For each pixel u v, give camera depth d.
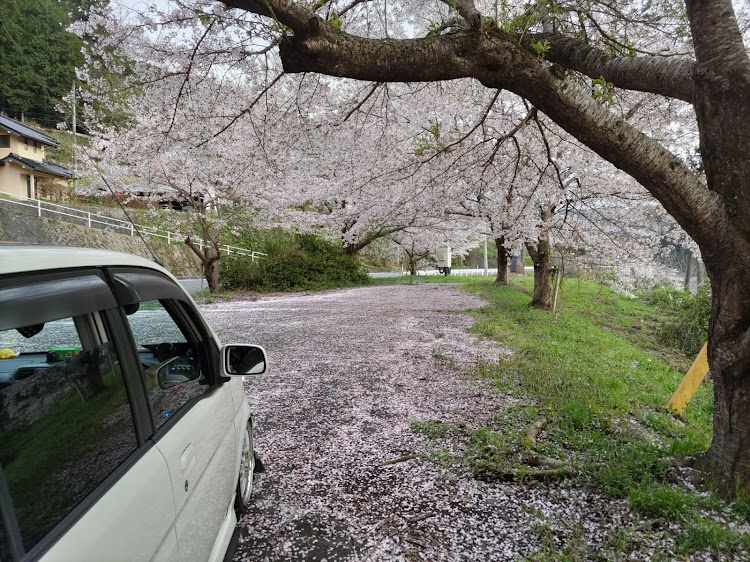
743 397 3.14
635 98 7.62
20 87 47.88
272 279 22.75
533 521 3.11
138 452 1.59
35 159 34.81
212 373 2.68
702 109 3.19
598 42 5.75
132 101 11.82
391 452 4.27
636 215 13.56
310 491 3.56
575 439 4.38
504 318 12.55
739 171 3.03
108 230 28.17
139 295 1.86
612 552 2.75
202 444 2.15
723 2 3.10
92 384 1.48
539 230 12.27
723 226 3.09
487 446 4.15
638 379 7.17
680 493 3.18
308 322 12.27
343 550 2.85
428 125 10.62
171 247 31.62
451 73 3.24
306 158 9.09
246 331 10.90
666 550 2.74
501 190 11.41
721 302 3.19
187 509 1.85
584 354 8.48
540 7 4.31
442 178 8.78
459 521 3.14
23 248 1.37
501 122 9.68
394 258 55.81
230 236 33.12
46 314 1.24
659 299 17.69
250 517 3.20
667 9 5.94
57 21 49.34
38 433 1.19
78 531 1.17
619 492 3.37
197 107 7.12
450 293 20.62
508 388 6.12
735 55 3.04
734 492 3.16
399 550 2.84
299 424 5.01
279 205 23.31
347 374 7.06
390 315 13.52
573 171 11.20
